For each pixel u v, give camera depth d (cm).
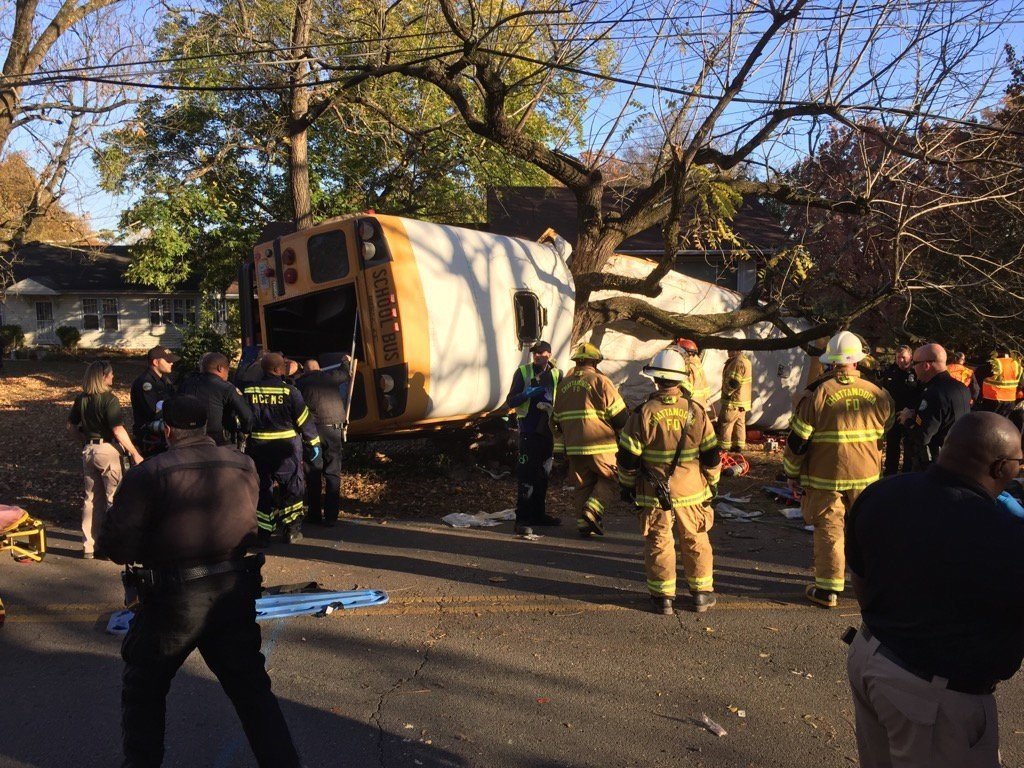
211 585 323
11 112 1400
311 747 375
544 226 1962
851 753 372
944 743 237
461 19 1272
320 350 989
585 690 435
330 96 1455
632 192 1292
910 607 242
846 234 1257
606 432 683
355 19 1317
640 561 669
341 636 506
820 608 563
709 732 391
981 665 234
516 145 1077
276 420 698
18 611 551
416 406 788
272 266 866
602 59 1116
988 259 1102
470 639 503
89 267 3612
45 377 2438
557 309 984
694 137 1023
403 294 782
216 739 384
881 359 1267
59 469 1081
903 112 942
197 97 1638
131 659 323
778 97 1024
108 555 319
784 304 1197
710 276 1845
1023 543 229
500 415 945
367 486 934
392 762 363
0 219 1791
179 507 319
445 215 2111
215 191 2197
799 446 554
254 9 1422
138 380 748
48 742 380
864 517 259
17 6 1393
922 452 672
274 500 704
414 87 1778
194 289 3447
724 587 607
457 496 902
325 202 2280
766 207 2061
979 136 1046
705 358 1224
